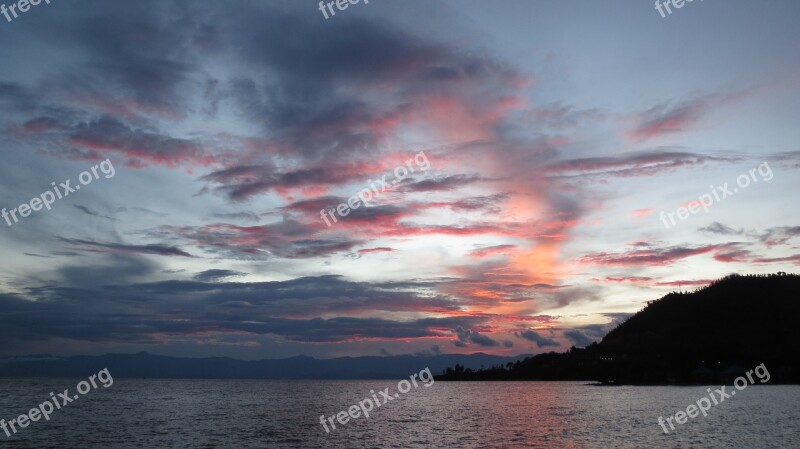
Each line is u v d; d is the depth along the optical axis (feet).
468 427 281.54
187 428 281.74
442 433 256.73
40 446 220.23
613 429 259.39
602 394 574.15
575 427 272.72
